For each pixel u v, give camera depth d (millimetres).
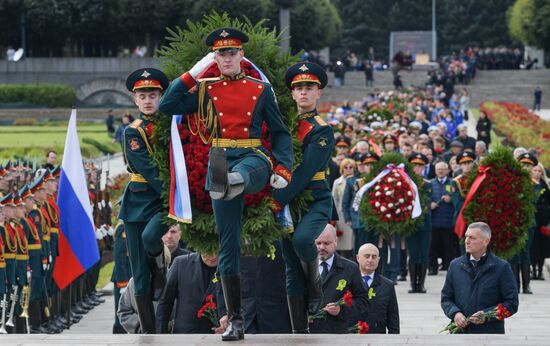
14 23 165375
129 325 23328
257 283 22812
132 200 20172
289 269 20484
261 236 19281
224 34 18531
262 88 18797
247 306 22828
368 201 41062
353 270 23531
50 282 34812
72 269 30188
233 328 19000
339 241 43625
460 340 19016
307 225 19641
